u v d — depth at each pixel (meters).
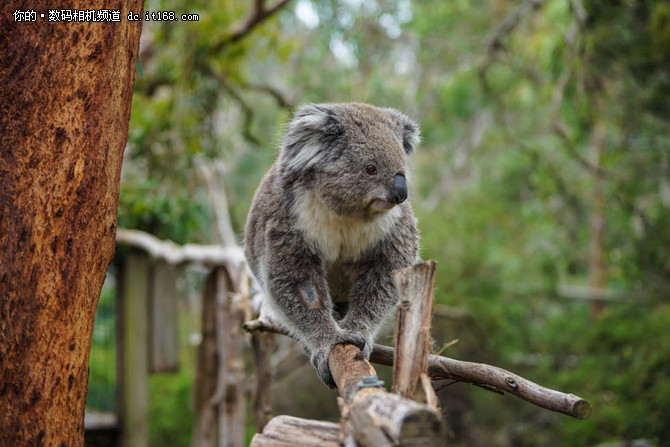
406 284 2.36
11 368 2.63
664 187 15.22
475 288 14.68
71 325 2.71
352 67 20.20
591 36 11.04
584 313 17.52
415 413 1.94
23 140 2.66
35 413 2.65
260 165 21.69
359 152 3.99
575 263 19.02
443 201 19.20
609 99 12.04
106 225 2.82
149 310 9.63
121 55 2.82
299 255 4.08
